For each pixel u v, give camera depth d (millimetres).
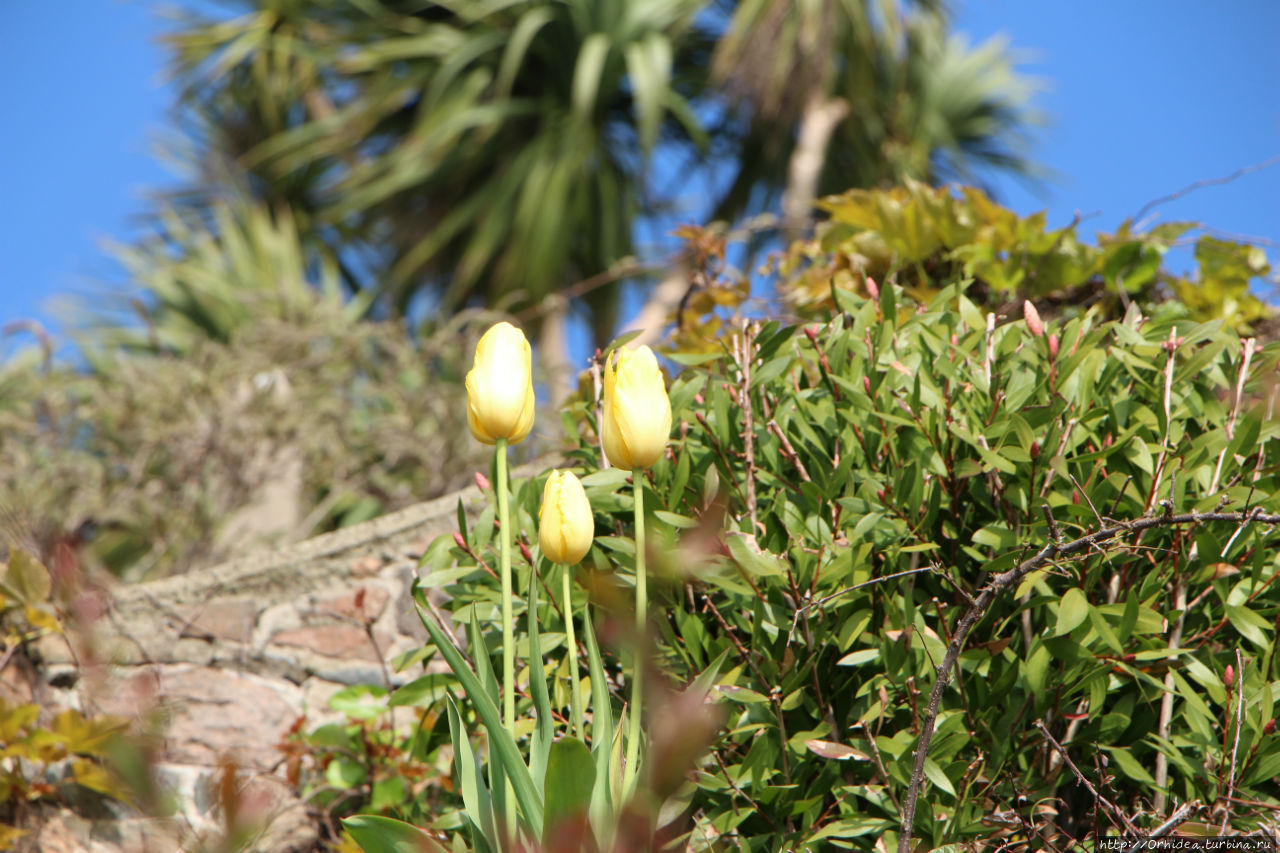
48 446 3186
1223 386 1431
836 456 1426
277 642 1941
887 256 1996
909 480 1372
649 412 1259
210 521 3283
